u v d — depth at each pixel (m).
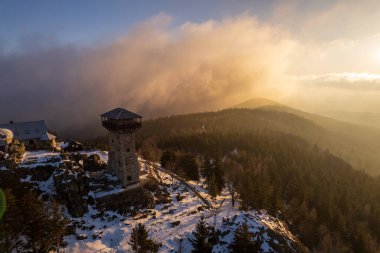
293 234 79.25
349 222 91.00
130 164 69.50
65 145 94.44
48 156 70.88
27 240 44.78
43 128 86.44
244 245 50.47
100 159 86.81
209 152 150.88
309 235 82.50
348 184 120.31
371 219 97.12
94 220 58.97
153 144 171.75
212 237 58.34
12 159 62.81
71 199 58.50
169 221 63.62
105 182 69.31
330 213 91.94
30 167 63.69
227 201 84.06
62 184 58.97
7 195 39.91
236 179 109.44
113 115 69.50
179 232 59.44
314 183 115.62
